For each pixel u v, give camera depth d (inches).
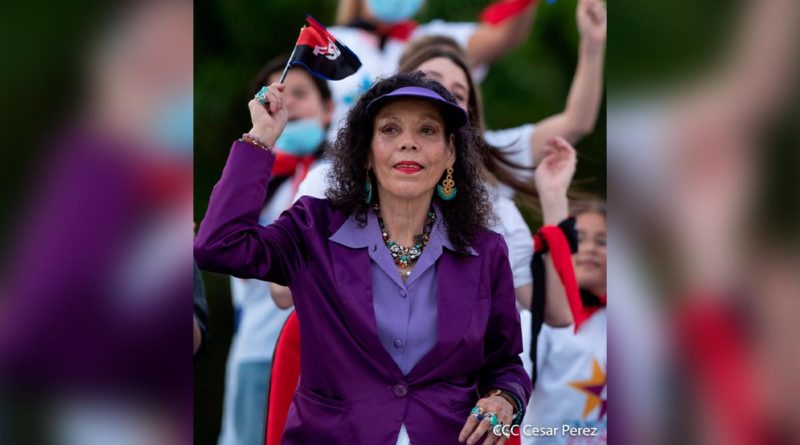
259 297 498.6
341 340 350.9
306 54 400.2
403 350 351.6
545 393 508.1
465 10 499.2
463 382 363.3
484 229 376.2
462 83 493.4
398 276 356.2
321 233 361.7
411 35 497.4
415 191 350.9
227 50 493.0
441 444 348.2
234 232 343.3
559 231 505.4
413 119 355.3
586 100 504.4
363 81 492.7
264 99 365.4
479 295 362.6
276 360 407.2
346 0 496.4
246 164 352.8
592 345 507.2
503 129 505.7
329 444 347.9
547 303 505.7
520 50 502.6
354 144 366.3
